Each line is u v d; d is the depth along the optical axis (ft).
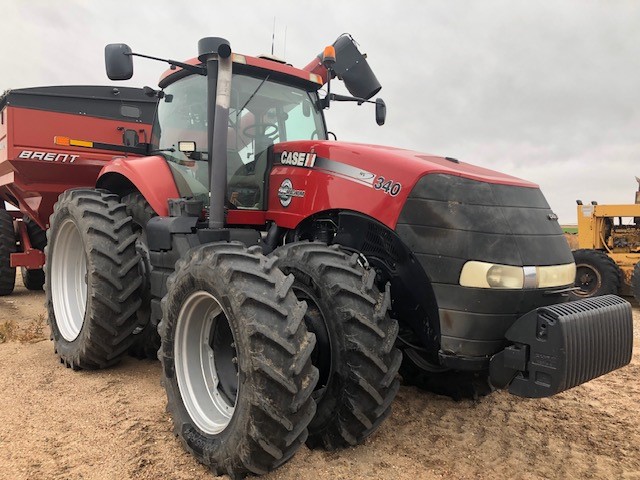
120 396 11.71
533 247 9.18
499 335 8.91
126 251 12.84
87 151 20.03
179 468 8.64
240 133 12.18
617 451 9.95
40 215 21.74
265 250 11.66
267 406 7.38
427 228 9.25
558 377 7.91
